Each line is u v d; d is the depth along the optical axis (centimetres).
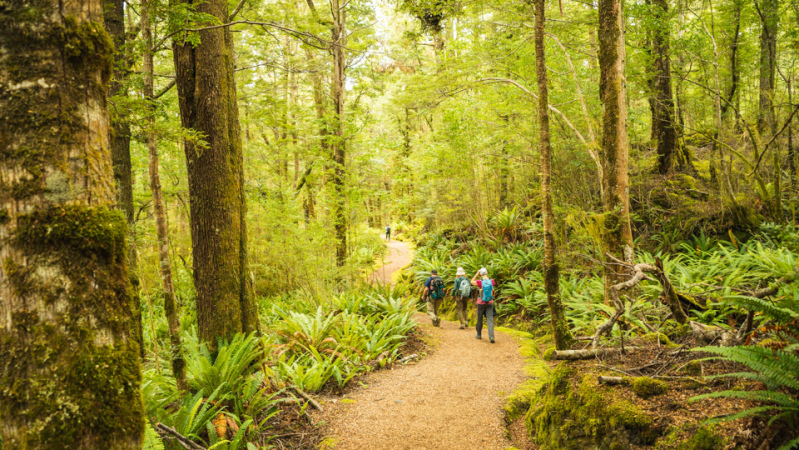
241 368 425
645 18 841
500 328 900
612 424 274
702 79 985
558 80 1005
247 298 512
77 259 155
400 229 2922
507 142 1167
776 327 261
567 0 1092
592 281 771
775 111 809
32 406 140
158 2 378
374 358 641
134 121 341
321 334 663
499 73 1088
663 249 845
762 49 880
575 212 933
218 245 489
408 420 430
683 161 1041
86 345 152
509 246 1202
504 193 1433
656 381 286
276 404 434
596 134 983
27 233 146
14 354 143
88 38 161
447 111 1150
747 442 205
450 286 1212
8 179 146
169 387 397
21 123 147
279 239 1145
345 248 1295
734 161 905
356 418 434
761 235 736
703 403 251
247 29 1020
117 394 157
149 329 777
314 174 1288
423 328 854
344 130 1247
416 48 1977
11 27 147
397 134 2511
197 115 492
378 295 995
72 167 156
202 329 492
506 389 511
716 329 327
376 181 1573
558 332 497
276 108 1387
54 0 154
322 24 1314
